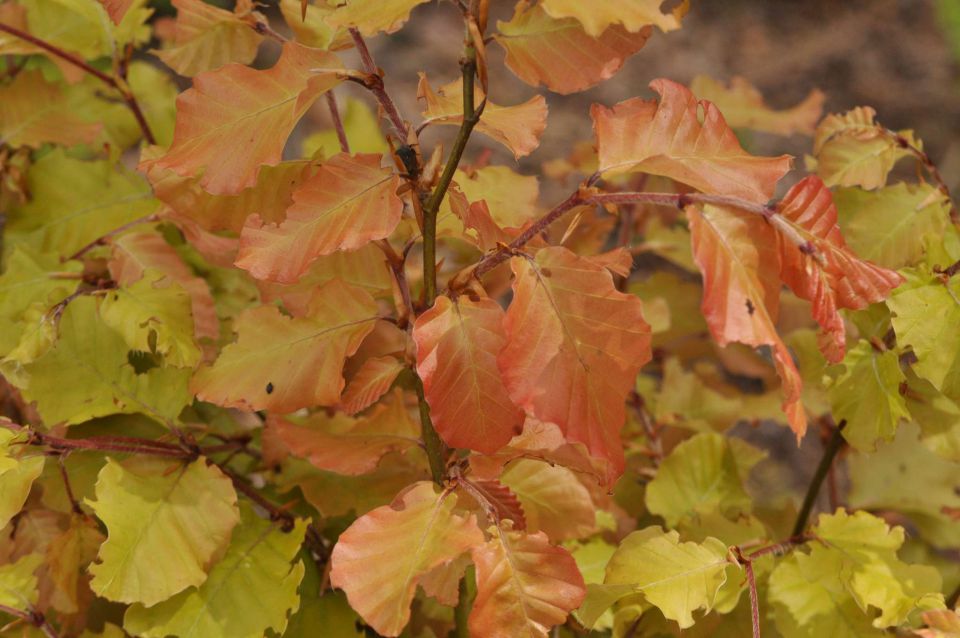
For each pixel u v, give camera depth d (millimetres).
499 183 972
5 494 916
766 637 968
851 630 943
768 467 2100
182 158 875
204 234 1000
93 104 1081
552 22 863
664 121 870
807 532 963
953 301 924
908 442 1070
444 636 995
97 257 1022
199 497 933
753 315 853
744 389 2152
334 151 1092
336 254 949
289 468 980
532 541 871
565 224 1086
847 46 3418
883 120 3111
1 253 1040
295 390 911
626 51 863
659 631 965
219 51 961
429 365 862
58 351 953
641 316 851
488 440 864
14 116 1037
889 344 961
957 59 3340
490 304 869
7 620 957
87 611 995
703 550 920
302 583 963
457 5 859
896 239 975
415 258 1072
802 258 862
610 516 997
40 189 1031
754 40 3457
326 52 884
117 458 974
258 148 875
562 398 849
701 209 859
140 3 1033
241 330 914
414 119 2760
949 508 1038
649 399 1136
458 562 901
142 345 945
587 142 1118
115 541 913
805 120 1107
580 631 982
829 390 959
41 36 1034
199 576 919
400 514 877
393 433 950
